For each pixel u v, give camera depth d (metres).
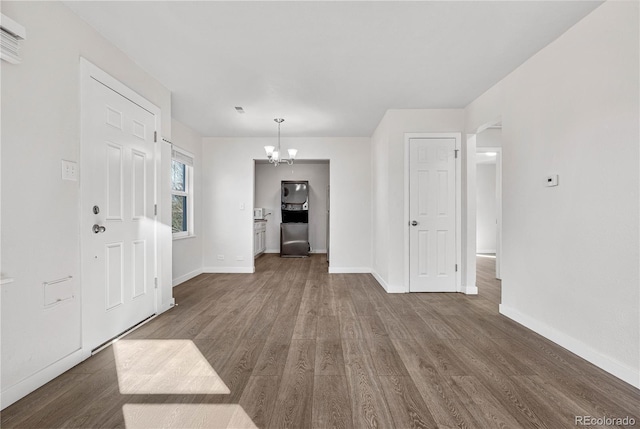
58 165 2.10
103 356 2.37
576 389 1.93
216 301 3.94
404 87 3.62
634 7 1.96
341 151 5.87
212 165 5.89
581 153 2.36
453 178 4.40
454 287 4.42
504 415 1.68
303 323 3.12
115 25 2.42
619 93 2.06
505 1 2.15
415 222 4.39
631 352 1.98
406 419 1.65
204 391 1.90
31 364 1.89
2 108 1.74
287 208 8.24
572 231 2.44
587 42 2.30
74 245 2.23
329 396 1.85
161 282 3.45
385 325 3.07
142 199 3.10
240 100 4.00
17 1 1.83
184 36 2.57
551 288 2.67
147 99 3.22
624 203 2.03
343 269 5.88
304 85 3.55
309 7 2.21
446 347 2.55
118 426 1.58
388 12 2.27
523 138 3.04
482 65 3.09
